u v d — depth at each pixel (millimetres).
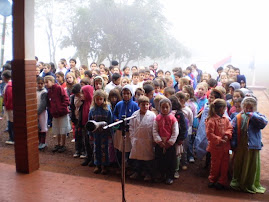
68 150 6188
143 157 4598
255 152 4289
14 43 4434
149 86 5340
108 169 5176
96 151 4895
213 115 4441
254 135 4277
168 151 4559
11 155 5777
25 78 4453
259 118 4211
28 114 4578
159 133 4539
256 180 4426
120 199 3863
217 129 4367
